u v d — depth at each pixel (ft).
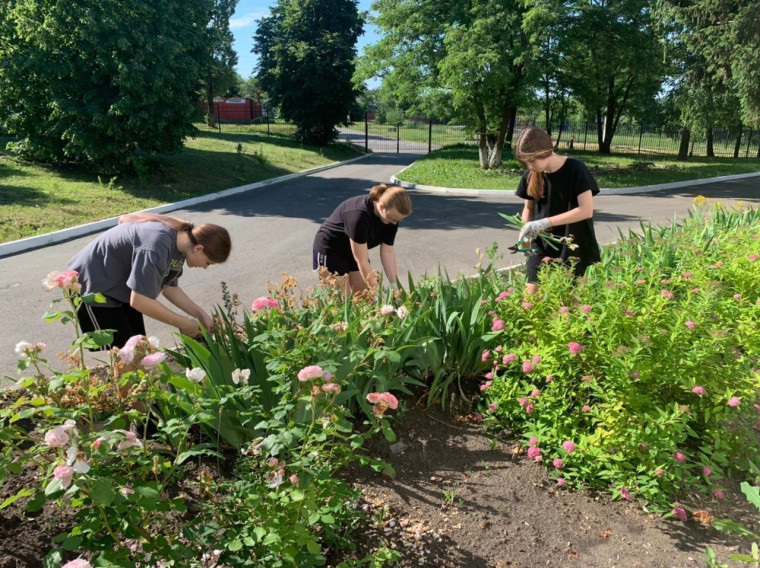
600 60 72.08
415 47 71.05
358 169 85.05
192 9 49.34
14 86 44.91
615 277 12.63
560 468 9.53
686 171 76.18
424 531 8.06
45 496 5.85
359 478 9.07
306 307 10.83
